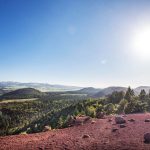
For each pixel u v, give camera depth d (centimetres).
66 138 1484
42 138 1505
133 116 2330
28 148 1258
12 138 1527
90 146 1271
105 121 2114
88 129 1784
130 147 1208
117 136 1479
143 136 1418
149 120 1966
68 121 2291
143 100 4956
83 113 3444
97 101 6550
